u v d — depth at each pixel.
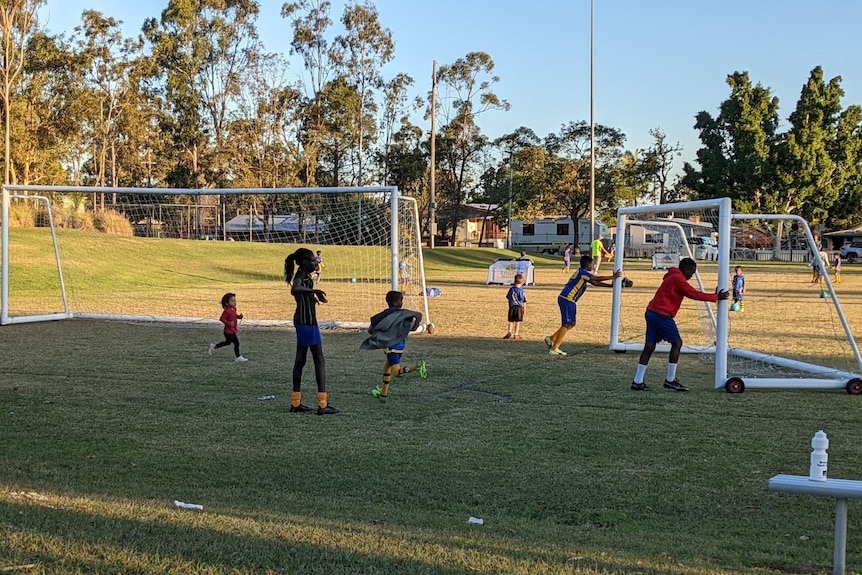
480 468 6.05
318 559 3.90
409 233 17.91
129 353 12.27
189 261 31.27
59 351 12.45
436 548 4.11
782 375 10.29
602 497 5.35
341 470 5.98
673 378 9.45
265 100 58.34
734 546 4.34
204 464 6.12
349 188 14.31
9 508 4.59
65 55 52.81
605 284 12.55
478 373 10.55
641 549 4.24
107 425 7.45
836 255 32.56
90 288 24.75
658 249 18.94
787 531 4.65
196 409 8.23
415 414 8.04
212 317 17.78
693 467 6.09
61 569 3.65
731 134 63.66
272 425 7.51
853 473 5.87
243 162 58.62
